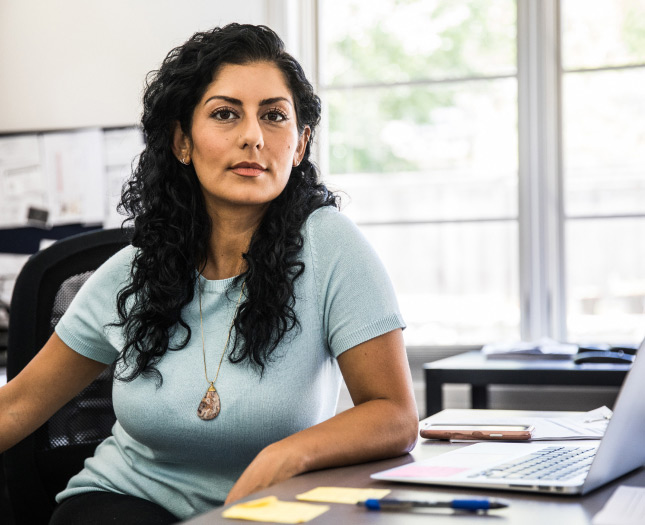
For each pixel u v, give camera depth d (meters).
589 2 2.92
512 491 0.84
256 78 1.26
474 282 3.01
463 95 3.03
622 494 0.82
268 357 1.19
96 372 1.42
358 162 3.11
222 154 1.24
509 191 2.99
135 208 1.40
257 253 1.24
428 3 3.06
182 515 1.23
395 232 3.07
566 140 2.95
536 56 2.95
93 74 3.05
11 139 3.10
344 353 1.20
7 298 3.05
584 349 2.45
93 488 1.32
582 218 2.93
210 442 1.19
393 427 1.09
